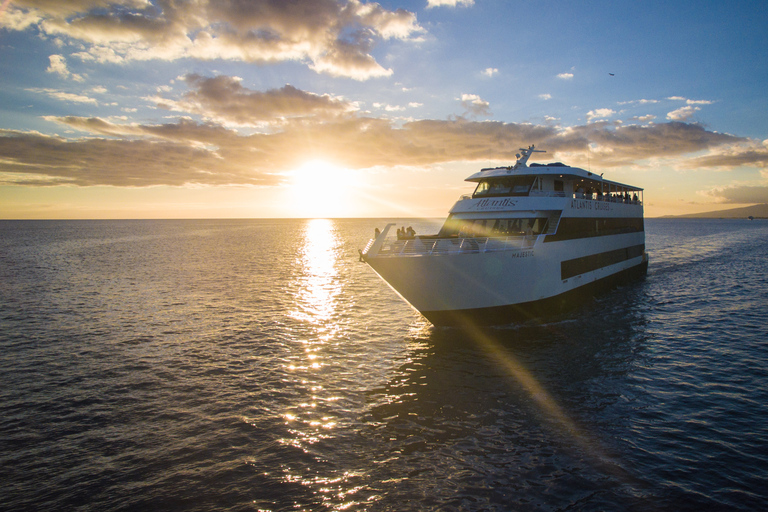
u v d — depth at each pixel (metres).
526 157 27.38
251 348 19.86
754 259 53.81
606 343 19.67
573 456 10.97
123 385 15.75
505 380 15.80
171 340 21.12
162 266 51.22
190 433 12.39
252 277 42.16
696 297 29.58
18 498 9.68
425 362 17.73
